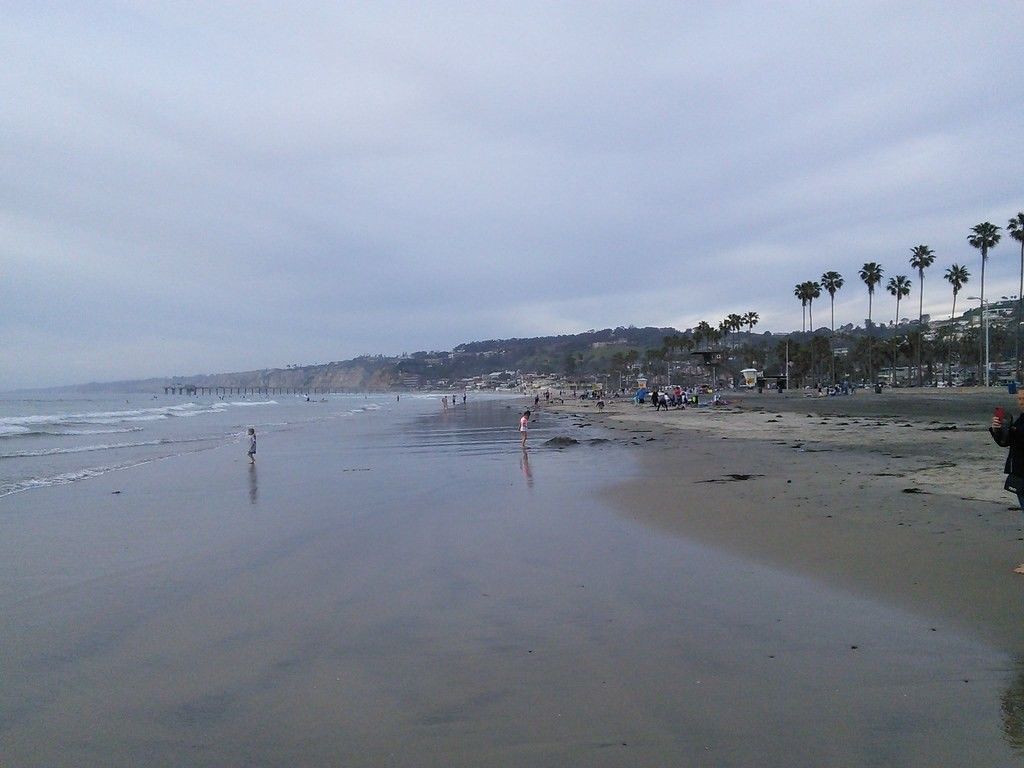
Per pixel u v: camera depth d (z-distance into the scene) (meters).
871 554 7.75
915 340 108.06
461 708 4.51
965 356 112.94
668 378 164.50
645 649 5.38
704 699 4.46
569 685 4.79
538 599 6.80
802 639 5.41
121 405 101.19
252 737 4.23
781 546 8.48
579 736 4.07
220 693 4.88
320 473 19.00
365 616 6.50
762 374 123.12
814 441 23.62
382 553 9.10
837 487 12.83
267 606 6.94
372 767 3.83
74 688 5.04
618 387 175.38
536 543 9.35
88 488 16.47
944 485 12.34
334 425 48.00
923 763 3.61
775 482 14.03
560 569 7.93
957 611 5.78
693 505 11.80
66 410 80.06
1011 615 5.59
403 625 6.21
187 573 8.37
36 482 17.67
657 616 6.14
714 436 28.02
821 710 4.23
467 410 78.88
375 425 47.31
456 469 19.27
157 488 16.34
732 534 9.35
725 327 144.88
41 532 11.09
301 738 4.19
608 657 5.25
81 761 3.99
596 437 30.83
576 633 5.81
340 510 12.73
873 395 77.56
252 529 11.12
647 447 24.44
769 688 4.57
